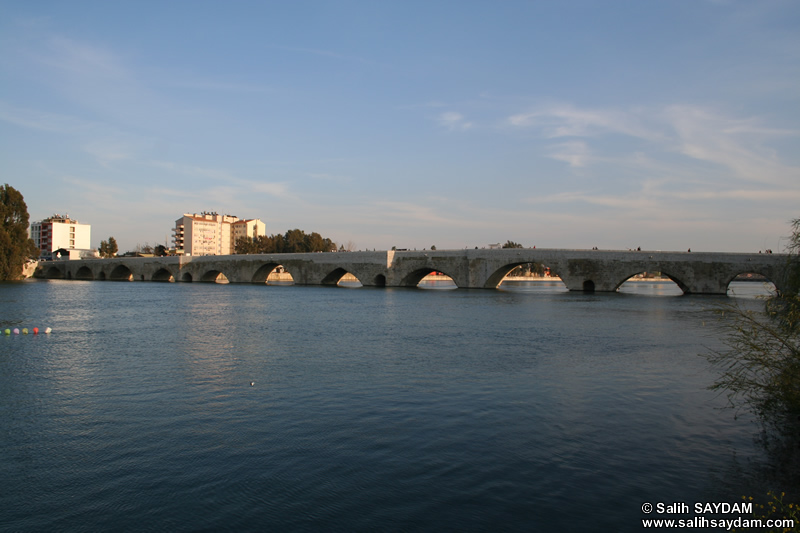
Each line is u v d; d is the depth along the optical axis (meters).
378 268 97.62
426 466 12.70
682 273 70.25
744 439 14.55
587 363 24.30
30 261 148.25
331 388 19.53
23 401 17.94
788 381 15.93
